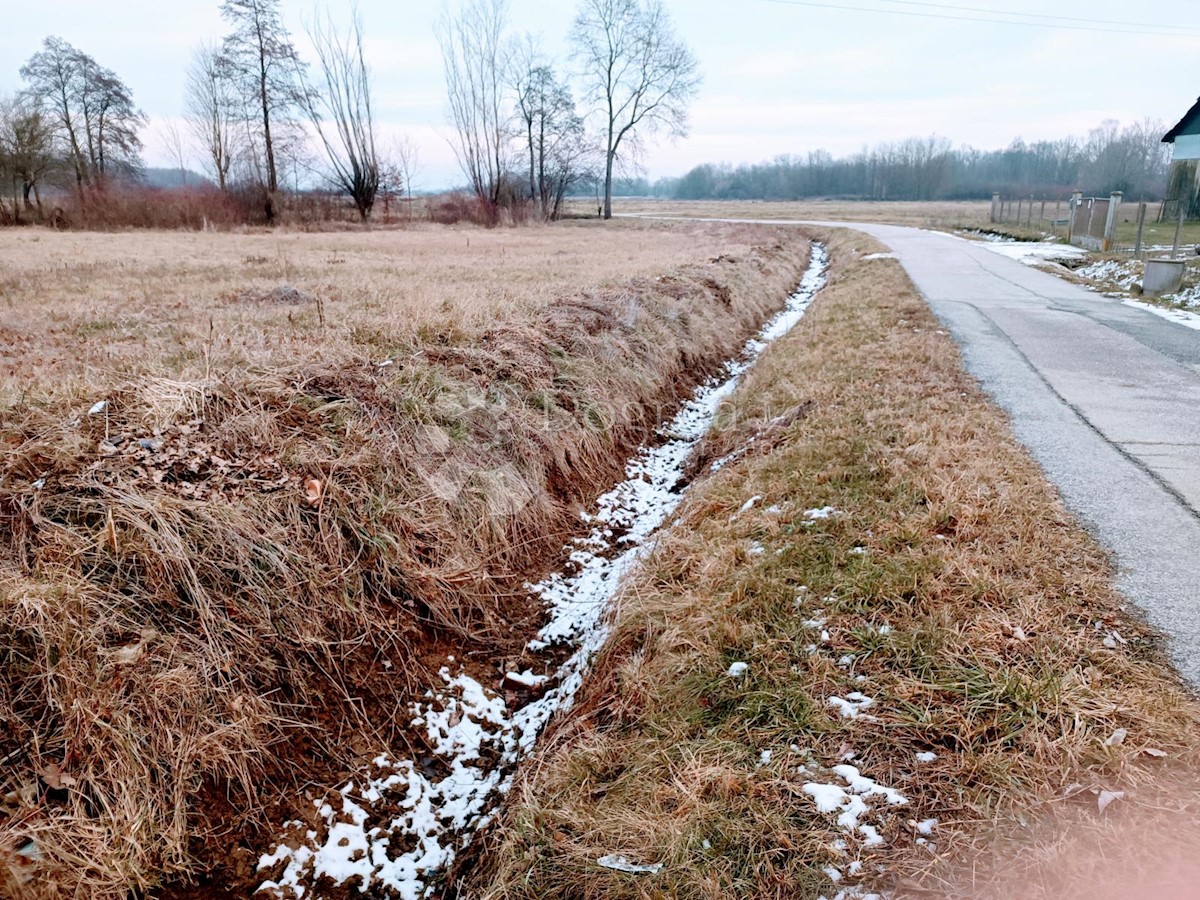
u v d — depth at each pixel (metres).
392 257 18.19
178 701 2.90
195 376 4.64
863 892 2.10
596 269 14.09
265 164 40.78
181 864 2.63
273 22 39.09
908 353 7.92
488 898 2.45
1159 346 8.48
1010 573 3.45
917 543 3.77
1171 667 2.78
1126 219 31.52
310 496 4.00
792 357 8.67
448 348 6.20
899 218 47.34
